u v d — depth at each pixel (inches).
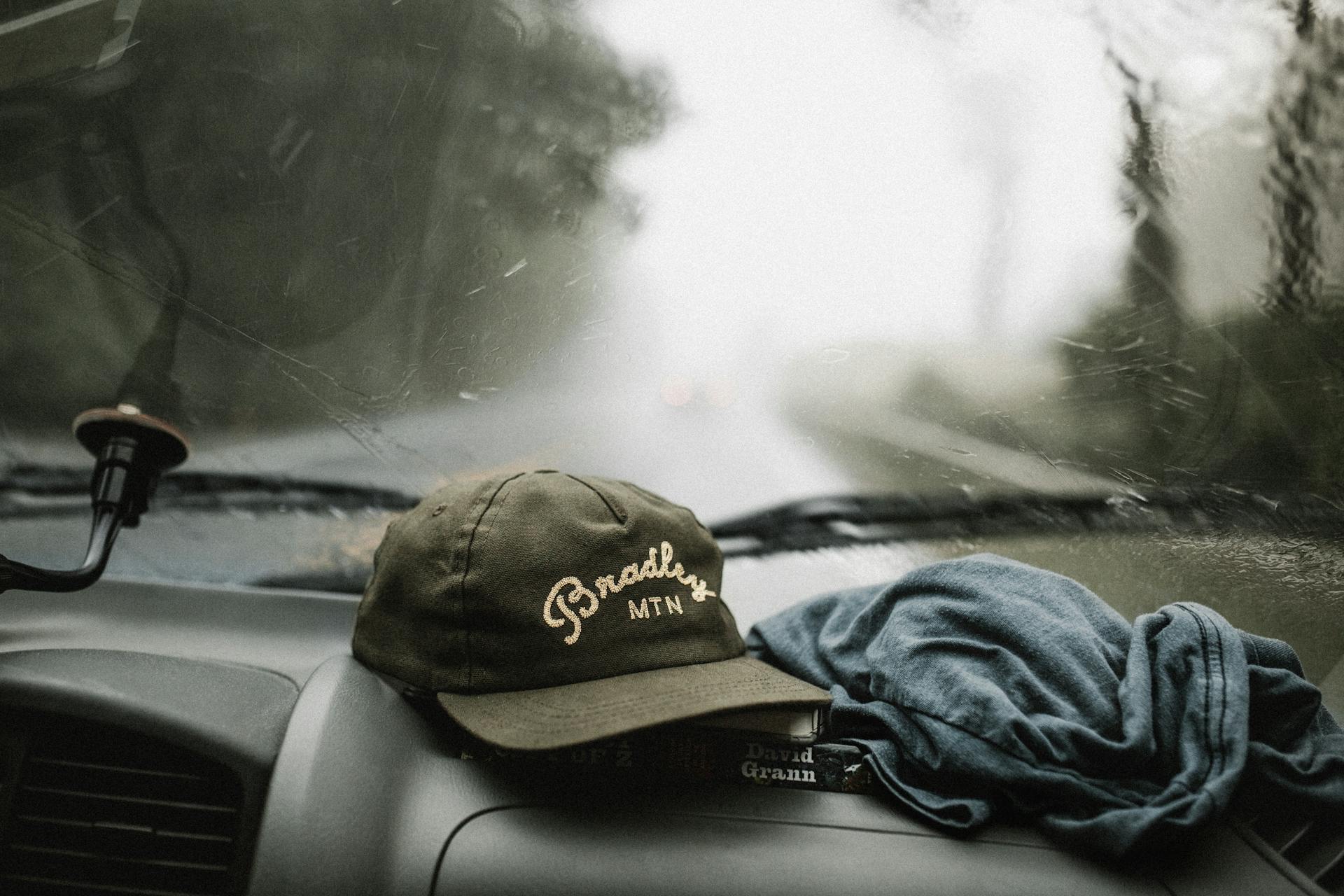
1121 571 53.2
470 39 76.1
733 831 32.4
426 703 37.8
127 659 36.2
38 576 37.8
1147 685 34.8
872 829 33.1
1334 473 60.0
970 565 41.7
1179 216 78.3
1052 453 64.2
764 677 36.8
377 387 62.7
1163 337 72.8
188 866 31.2
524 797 33.0
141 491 44.6
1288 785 33.7
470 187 73.1
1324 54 77.5
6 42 61.7
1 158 61.5
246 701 35.0
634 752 34.8
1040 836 33.2
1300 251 74.2
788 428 66.6
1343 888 32.5
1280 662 37.7
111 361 60.2
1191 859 32.5
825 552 57.4
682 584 39.1
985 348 73.2
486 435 61.8
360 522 55.1
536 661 34.7
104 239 62.6
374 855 30.1
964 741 34.0
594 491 39.6
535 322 68.7
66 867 31.3
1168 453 63.6
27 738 31.7
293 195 67.4
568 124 78.5
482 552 35.8
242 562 50.9
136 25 65.7
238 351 62.4
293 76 70.0
